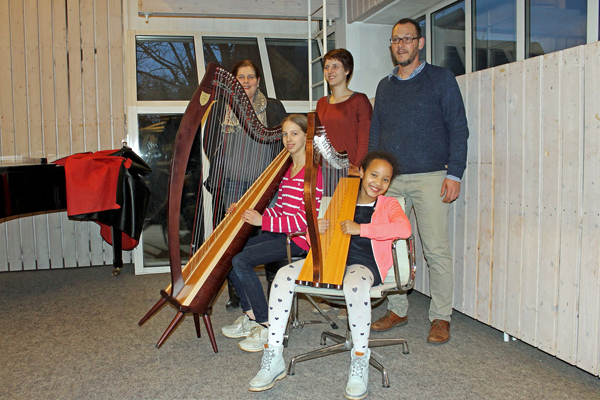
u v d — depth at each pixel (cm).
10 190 282
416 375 207
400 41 242
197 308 198
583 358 199
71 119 439
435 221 249
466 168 265
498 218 244
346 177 238
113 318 291
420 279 318
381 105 264
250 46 446
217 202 288
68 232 441
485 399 185
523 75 223
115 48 438
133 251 450
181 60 430
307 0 406
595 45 187
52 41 431
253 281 221
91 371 216
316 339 254
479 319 261
